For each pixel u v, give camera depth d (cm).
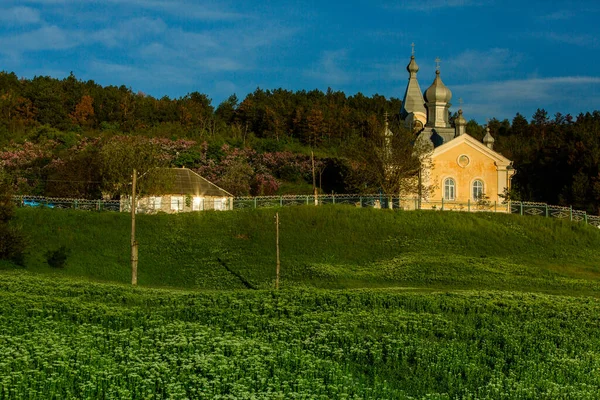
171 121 16012
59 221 6700
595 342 3816
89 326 3772
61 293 4650
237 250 6397
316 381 3025
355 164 9075
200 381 2962
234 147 13525
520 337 3831
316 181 12519
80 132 14425
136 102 16100
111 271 5941
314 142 15512
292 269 5991
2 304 4119
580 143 11488
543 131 17150
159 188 8062
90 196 8625
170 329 3716
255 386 3003
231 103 17512
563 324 4194
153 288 5316
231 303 4419
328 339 3703
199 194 8694
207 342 3500
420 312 4381
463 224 7075
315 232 6762
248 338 3656
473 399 2989
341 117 16525
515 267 6131
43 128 13488
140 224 6788
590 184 10519
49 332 3572
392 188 8350
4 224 5916
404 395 3009
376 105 19250
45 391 2831
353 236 6731
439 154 8475
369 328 3922
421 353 3481
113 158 8019
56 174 9012
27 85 16038
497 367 3350
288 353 3372
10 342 3384
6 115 14225
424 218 7150
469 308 4444
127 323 3856
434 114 9369
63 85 16838
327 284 5631
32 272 5722
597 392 3059
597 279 5997
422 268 5956
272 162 12875
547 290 5534
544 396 2998
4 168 10425
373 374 3288
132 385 2936
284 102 17700
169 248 6388
